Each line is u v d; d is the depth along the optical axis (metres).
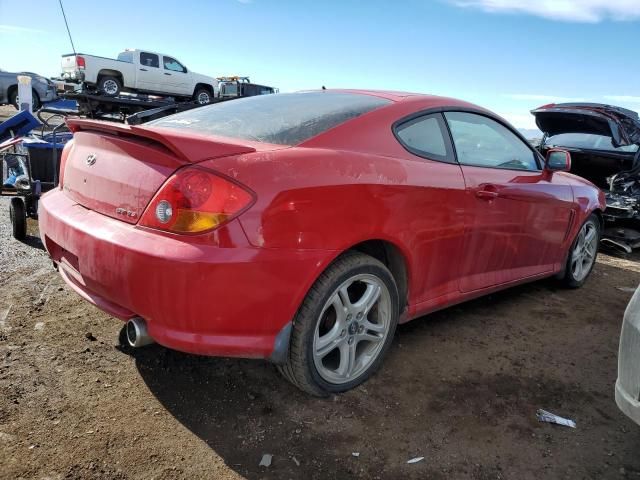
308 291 2.23
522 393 2.63
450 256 2.90
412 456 2.11
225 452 2.07
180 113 3.09
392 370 2.77
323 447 2.14
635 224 6.44
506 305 3.87
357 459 2.08
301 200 2.09
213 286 1.92
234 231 1.94
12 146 5.45
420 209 2.60
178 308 1.94
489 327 3.43
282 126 2.48
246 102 3.07
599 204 4.30
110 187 2.20
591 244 4.45
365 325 2.55
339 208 2.22
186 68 20.42
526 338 3.30
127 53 18.81
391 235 2.48
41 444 2.03
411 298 2.77
